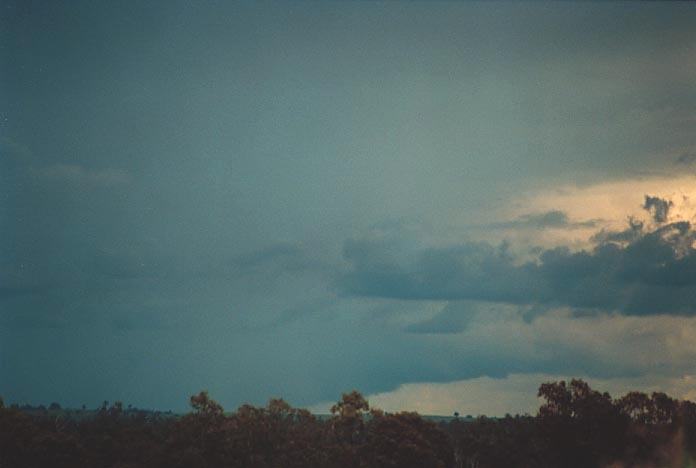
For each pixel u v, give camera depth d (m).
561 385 169.88
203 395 154.75
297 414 174.25
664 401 171.12
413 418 160.75
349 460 151.38
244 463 149.75
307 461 154.88
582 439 164.50
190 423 150.88
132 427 179.50
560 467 167.62
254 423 162.25
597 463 164.12
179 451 144.75
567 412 167.25
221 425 152.00
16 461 137.75
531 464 174.62
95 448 154.12
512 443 182.50
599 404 166.38
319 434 167.62
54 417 176.12
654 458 164.12
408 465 145.38
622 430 164.50
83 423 185.12
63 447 142.88
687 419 172.50
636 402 171.88
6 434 139.12
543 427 167.38
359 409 171.75
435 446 157.88
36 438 141.62
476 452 182.50
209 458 145.62
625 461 164.25
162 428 179.88
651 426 169.75
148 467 147.38
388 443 148.62
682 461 164.38
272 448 159.62
